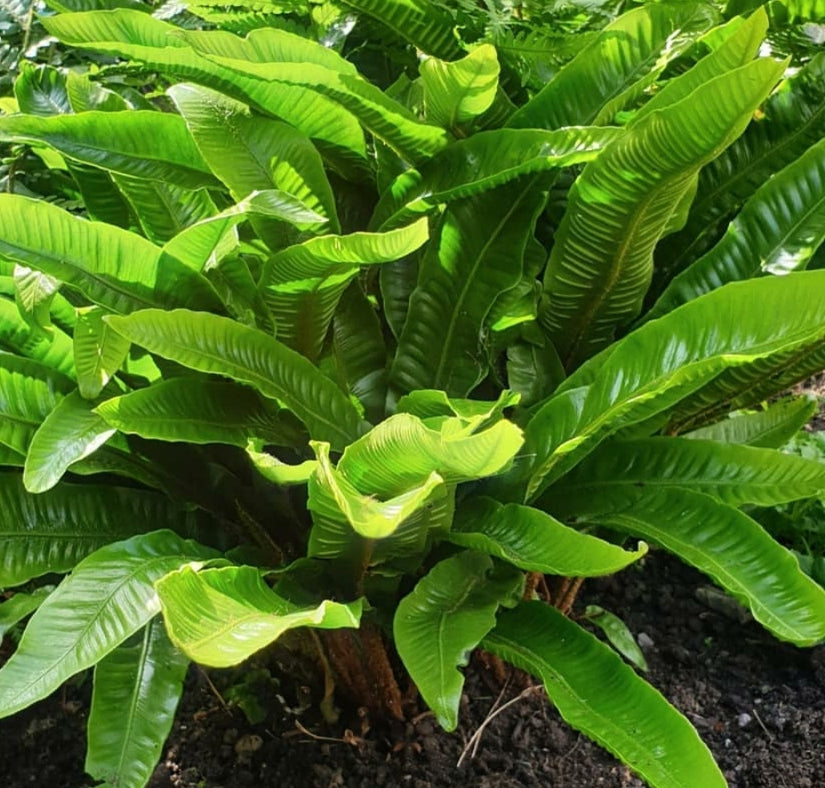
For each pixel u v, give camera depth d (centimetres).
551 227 183
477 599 137
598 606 202
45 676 119
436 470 120
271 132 155
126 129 152
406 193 167
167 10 202
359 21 209
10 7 240
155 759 127
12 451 147
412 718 176
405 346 166
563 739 174
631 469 150
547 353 170
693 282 161
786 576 125
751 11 185
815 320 121
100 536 150
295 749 172
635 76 164
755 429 178
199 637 105
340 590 147
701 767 114
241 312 148
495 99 176
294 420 152
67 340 151
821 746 172
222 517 158
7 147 225
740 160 176
